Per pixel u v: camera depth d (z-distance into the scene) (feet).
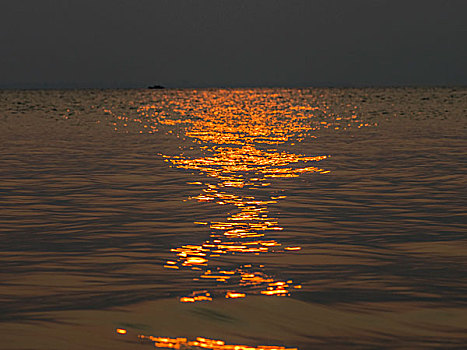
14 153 88.63
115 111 257.75
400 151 89.51
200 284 26.04
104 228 38.68
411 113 220.64
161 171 67.87
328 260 30.45
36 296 24.38
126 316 21.74
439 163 74.49
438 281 26.63
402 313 22.25
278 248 33.01
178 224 39.81
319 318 21.68
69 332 20.12
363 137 117.19
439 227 38.63
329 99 456.86
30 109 277.44
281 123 169.48
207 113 241.14
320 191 53.21
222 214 43.11
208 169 69.21
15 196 51.72
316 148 95.04
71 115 219.41
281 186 56.18
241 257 31.04
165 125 161.48
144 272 28.17
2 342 19.21
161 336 19.83
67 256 31.50
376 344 19.38
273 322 21.25
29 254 31.99
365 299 23.93
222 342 19.42
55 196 51.72
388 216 42.37
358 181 59.36
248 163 75.05
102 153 88.58
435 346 19.19
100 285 25.99
